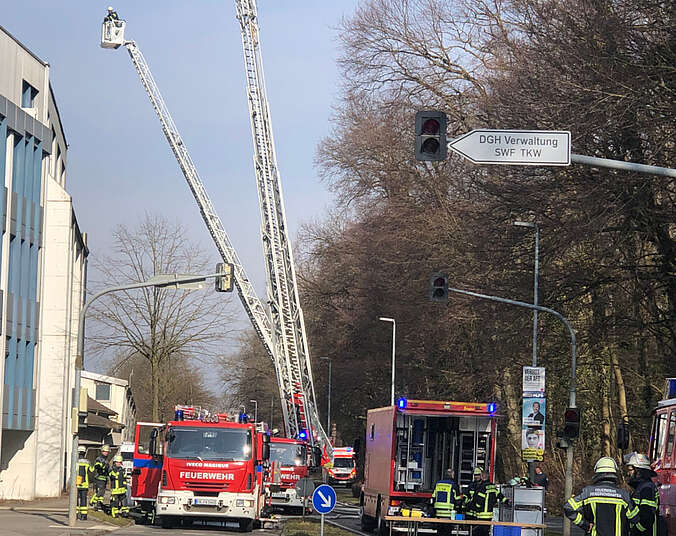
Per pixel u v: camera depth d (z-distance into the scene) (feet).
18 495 129.90
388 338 185.98
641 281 106.83
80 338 81.76
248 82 191.31
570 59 95.81
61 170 171.32
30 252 131.75
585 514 42.98
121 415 242.37
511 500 69.21
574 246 107.96
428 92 152.35
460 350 156.76
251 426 89.30
